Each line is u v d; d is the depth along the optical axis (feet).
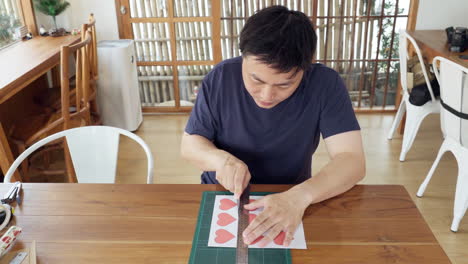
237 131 4.12
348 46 11.51
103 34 11.19
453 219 6.89
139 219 3.43
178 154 9.71
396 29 11.21
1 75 7.04
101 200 3.70
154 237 3.22
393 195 3.72
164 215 3.48
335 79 3.96
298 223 3.26
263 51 2.80
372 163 9.16
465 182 6.62
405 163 9.16
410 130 8.89
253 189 3.81
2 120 8.71
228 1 11.10
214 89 4.02
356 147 3.91
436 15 10.84
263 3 11.16
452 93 6.58
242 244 3.10
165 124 11.43
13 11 9.62
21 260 2.97
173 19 11.12
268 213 3.28
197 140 4.09
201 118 4.12
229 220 3.40
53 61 8.26
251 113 3.99
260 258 2.98
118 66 10.09
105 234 3.26
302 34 2.84
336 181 3.61
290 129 4.06
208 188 3.86
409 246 3.10
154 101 12.35
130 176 8.80
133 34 11.39
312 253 3.04
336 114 3.96
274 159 4.25
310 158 4.46
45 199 3.73
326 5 11.03
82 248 3.13
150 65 11.74
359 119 11.54
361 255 3.01
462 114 6.49
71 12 10.84
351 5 10.98
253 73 2.99
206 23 11.24
